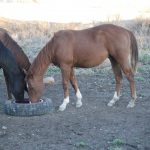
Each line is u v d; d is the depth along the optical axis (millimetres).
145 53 13438
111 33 8305
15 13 21453
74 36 8281
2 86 10609
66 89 8367
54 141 6684
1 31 8648
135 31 16500
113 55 8367
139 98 9203
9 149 6359
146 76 11289
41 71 8180
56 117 7914
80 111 8289
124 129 7219
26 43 15117
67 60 8227
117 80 8719
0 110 8438
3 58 8008
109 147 6383
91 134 6992
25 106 7883
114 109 8406
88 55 8305
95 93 9711
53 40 8242
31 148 6395
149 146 6469
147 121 7645
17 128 7297
